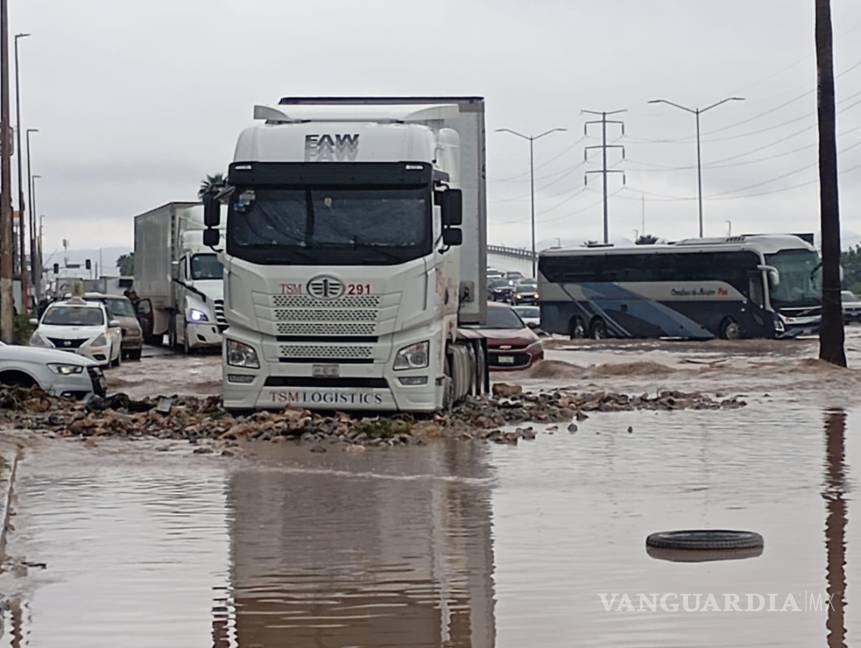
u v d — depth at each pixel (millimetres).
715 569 9906
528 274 128375
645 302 57156
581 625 8367
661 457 16406
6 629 8336
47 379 21500
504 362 33594
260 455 16375
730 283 53812
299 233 18594
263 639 8109
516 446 17531
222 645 7996
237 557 10406
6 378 21500
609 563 10117
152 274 49688
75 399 21641
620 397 24953
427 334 18656
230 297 18844
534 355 33812
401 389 18578
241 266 18688
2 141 40594
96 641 8078
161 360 41219
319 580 9617
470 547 10742
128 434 18359
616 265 58531
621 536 11180
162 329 48562
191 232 44000
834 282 34844
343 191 18641
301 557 10391
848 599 8992
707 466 15578
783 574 9742
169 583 9547
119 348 37594
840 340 35094
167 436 18156
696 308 55156
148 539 11109
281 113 19719
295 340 18641
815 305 52719
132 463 15672
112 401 21156
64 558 10359
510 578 9648
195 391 28328
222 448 16984
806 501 13000
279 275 18562
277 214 18688
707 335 54844
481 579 9625
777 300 52438
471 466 15508
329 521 11914
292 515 12211
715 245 54562
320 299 18500
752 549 10594
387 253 18453
